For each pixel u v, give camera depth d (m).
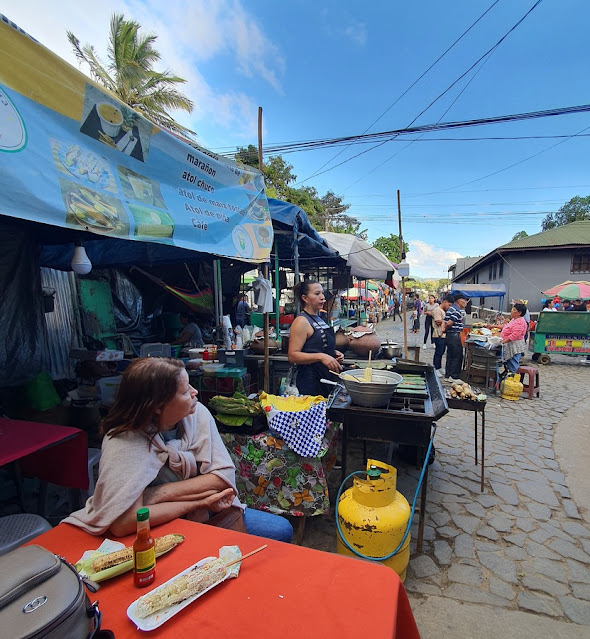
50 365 5.16
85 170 1.95
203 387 4.29
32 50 1.74
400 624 1.17
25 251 3.13
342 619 1.01
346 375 2.87
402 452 4.11
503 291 18.25
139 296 6.97
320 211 29.28
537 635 2.01
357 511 2.25
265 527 1.91
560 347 10.70
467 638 1.99
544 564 2.56
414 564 2.56
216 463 1.74
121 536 1.38
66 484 2.38
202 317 7.69
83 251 2.63
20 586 0.84
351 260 8.16
